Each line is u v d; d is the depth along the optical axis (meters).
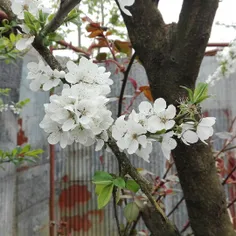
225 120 0.72
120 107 0.41
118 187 0.20
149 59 0.33
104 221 0.77
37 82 0.23
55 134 0.21
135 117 0.20
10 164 0.64
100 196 0.20
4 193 0.61
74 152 0.78
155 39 0.32
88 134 0.20
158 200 0.49
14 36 0.32
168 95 0.32
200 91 0.21
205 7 0.30
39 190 0.75
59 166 0.78
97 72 0.22
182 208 0.71
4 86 0.65
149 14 0.33
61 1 0.21
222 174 0.59
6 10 0.25
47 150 0.78
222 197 0.32
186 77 0.31
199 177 0.31
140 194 0.46
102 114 0.20
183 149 0.31
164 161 0.70
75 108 0.19
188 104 0.21
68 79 0.21
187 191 0.32
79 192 0.78
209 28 0.30
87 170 0.77
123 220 0.77
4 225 0.60
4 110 0.63
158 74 0.32
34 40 0.22
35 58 0.68
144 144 0.19
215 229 0.32
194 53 0.31
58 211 0.77
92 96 0.20
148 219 0.36
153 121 0.20
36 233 0.73
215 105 0.72
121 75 0.70
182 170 0.32
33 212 0.73
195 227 0.33
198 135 0.20
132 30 0.33
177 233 0.33
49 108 0.20
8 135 0.65
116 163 0.76
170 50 0.31
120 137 0.20
